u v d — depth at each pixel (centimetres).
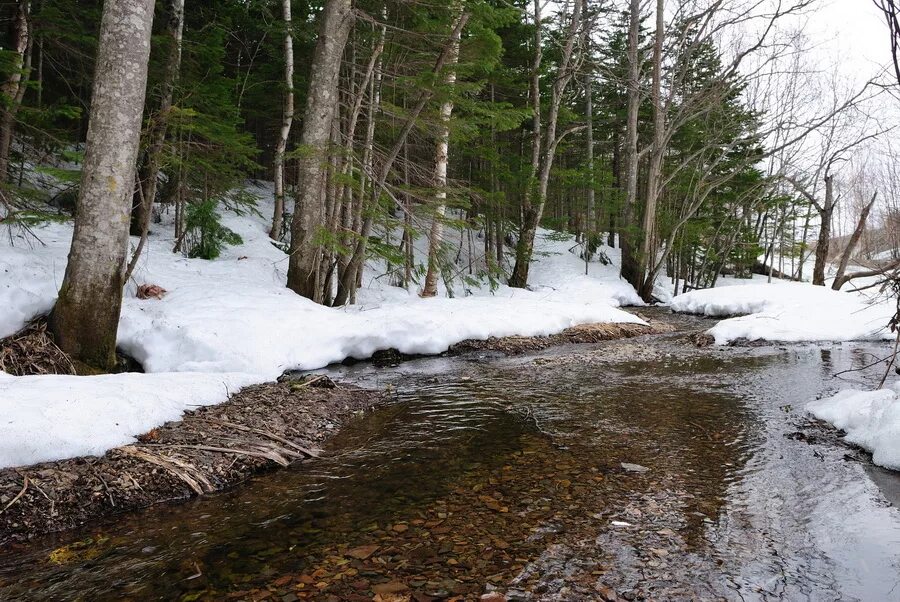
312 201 1033
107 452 398
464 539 315
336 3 994
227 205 1292
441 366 861
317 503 369
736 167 2052
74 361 613
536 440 497
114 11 607
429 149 1465
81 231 619
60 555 301
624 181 2820
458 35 978
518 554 297
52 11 1003
